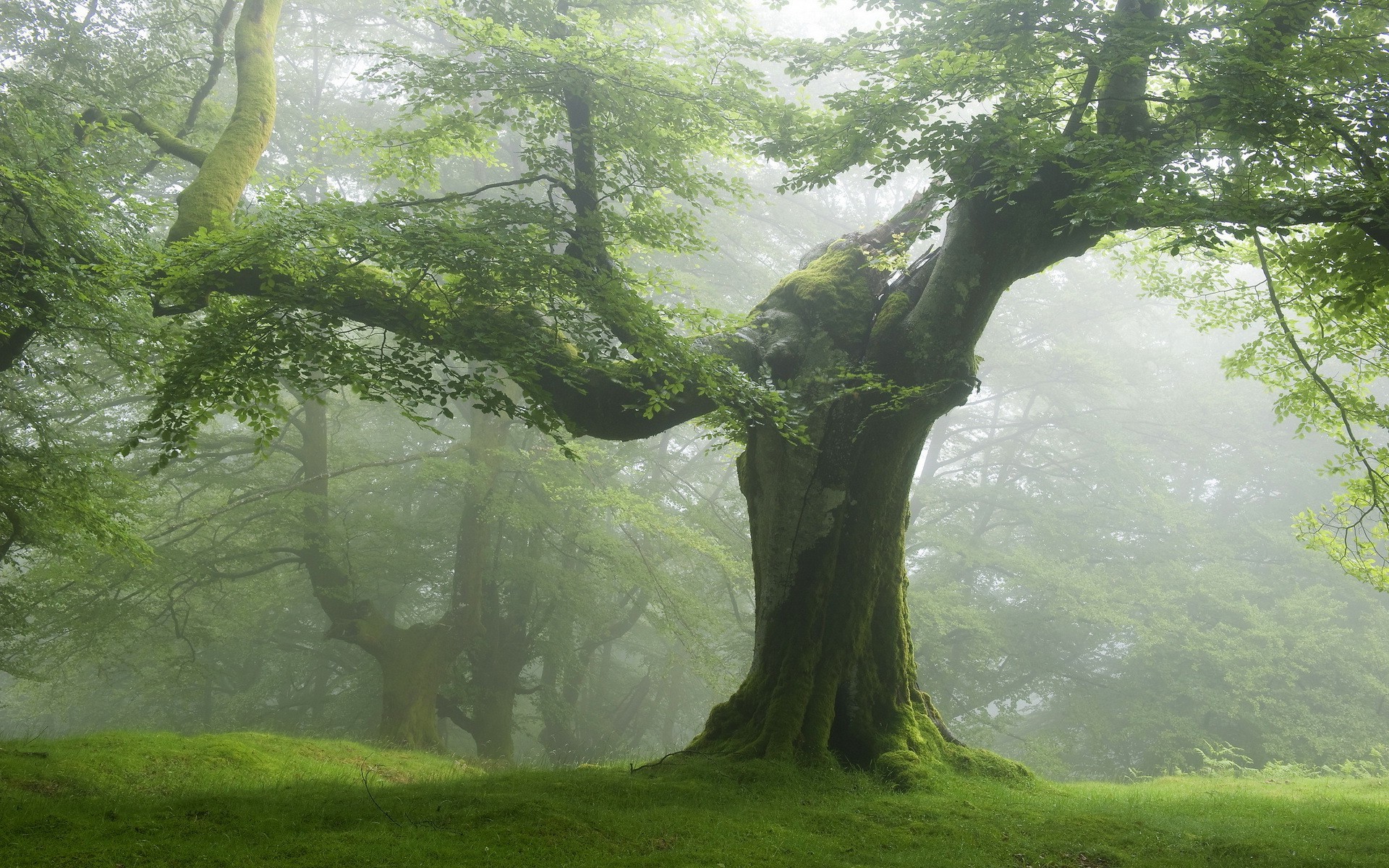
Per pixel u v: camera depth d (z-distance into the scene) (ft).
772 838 21.67
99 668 64.85
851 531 33.24
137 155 43.32
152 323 38.32
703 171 35.68
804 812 24.59
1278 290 40.16
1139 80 29.73
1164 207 25.44
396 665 63.62
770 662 32.71
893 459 33.65
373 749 44.60
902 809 25.53
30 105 37.01
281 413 28.73
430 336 29.76
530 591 72.49
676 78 33.01
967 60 29.22
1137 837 22.76
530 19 35.24
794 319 35.65
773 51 33.91
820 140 32.37
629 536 65.57
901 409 33.04
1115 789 34.32
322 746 41.52
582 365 30.89
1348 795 34.78
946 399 33.22
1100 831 23.35
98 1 46.70
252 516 64.49
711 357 30.48
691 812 23.71
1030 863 20.66
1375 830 23.56
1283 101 25.32
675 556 71.10
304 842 19.24
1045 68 29.63
